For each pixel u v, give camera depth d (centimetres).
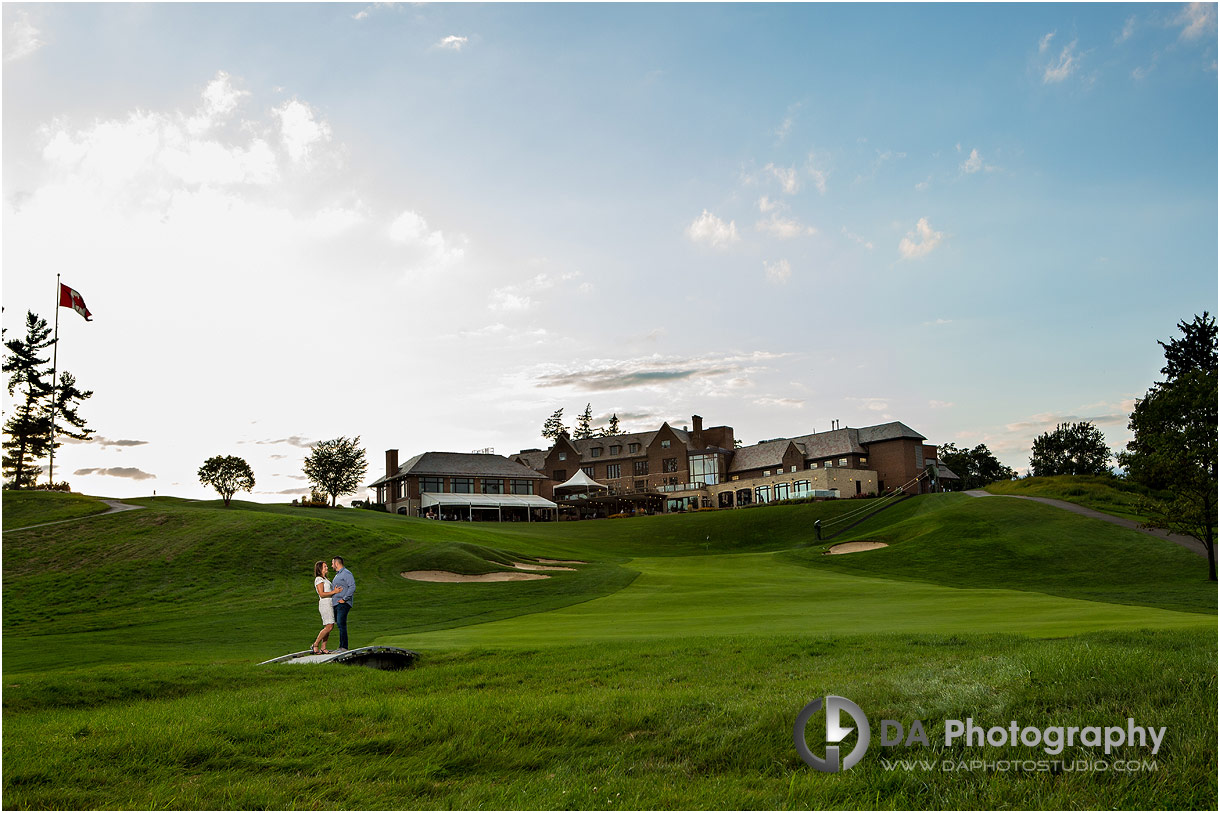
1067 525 5106
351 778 839
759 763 850
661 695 1107
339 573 1883
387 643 2120
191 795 792
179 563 4278
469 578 4144
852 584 3769
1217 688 958
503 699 1115
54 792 793
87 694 1275
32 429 9119
